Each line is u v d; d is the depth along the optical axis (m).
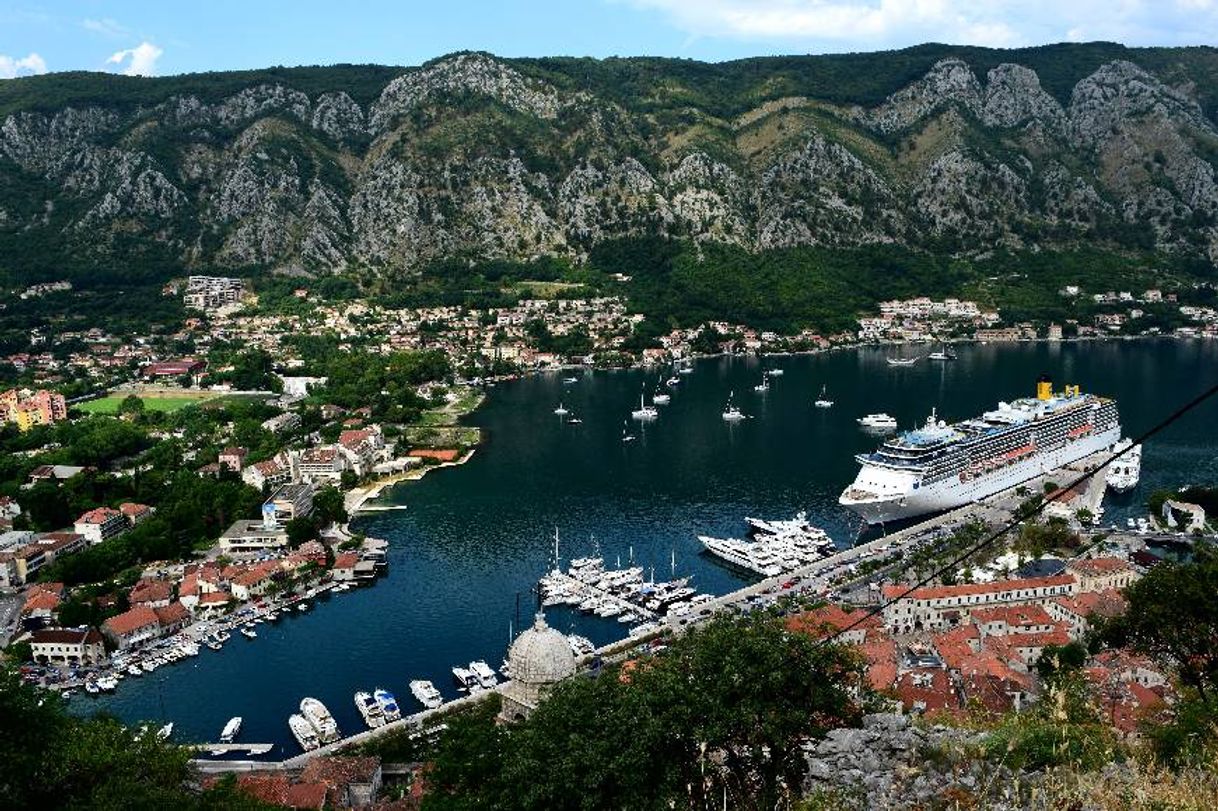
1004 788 41.31
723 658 64.44
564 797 60.59
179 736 142.88
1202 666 77.50
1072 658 126.38
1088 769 43.12
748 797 55.66
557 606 190.00
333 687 158.00
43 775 73.12
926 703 120.88
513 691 109.50
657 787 58.47
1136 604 81.81
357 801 112.31
